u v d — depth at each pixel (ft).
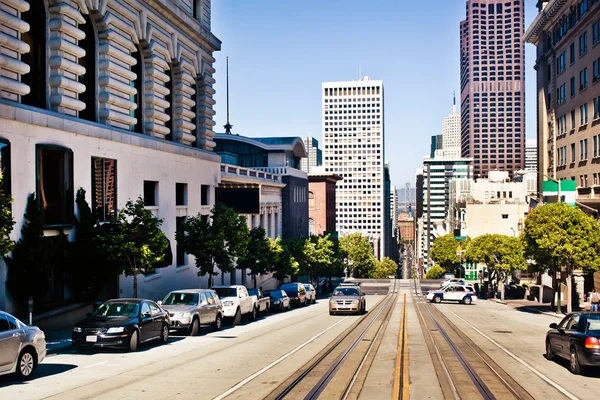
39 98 90.17
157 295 121.90
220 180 165.37
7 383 48.42
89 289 91.61
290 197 263.08
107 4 105.09
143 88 124.36
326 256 241.76
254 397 43.16
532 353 68.85
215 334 88.69
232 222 123.54
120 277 105.29
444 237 367.04
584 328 54.24
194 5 152.25
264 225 230.07
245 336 85.25
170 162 130.93
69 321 88.38
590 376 53.47
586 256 134.31
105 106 105.81
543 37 249.14
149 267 90.33
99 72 105.19
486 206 355.77
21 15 86.79
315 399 42.47
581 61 201.87
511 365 59.16
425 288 301.84
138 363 59.26
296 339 80.74
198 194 147.84
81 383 48.52
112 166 105.40
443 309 160.35
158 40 128.36
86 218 93.40
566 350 57.11
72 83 93.56
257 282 219.20
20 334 49.24
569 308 138.92
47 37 90.89
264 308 125.59
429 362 60.13
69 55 94.43
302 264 229.04
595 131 187.52
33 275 78.69
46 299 87.51
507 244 210.59
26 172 81.30
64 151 89.66
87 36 103.81
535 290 209.87
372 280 370.32
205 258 120.37
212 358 62.69
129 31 113.19
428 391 45.34
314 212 399.85
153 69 124.06
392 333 89.45
